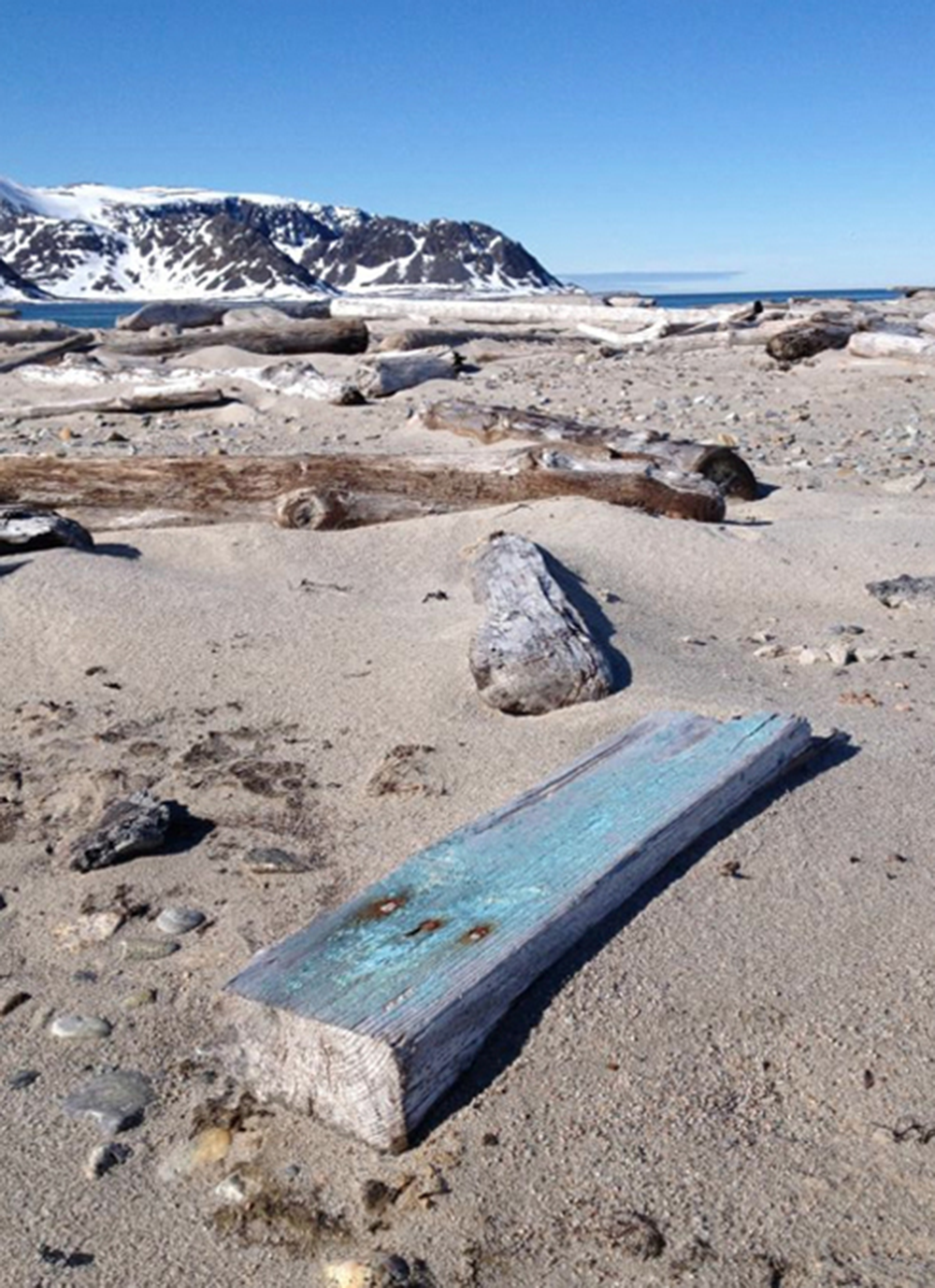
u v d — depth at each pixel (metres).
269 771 2.20
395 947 1.46
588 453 4.71
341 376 8.60
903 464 5.05
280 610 2.91
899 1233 1.17
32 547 3.20
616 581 3.06
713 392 7.19
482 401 6.98
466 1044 1.36
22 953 1.72
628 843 1.66
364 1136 1.31
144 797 2.06
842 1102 1.33
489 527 3.45
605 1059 1.38
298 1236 1.21
